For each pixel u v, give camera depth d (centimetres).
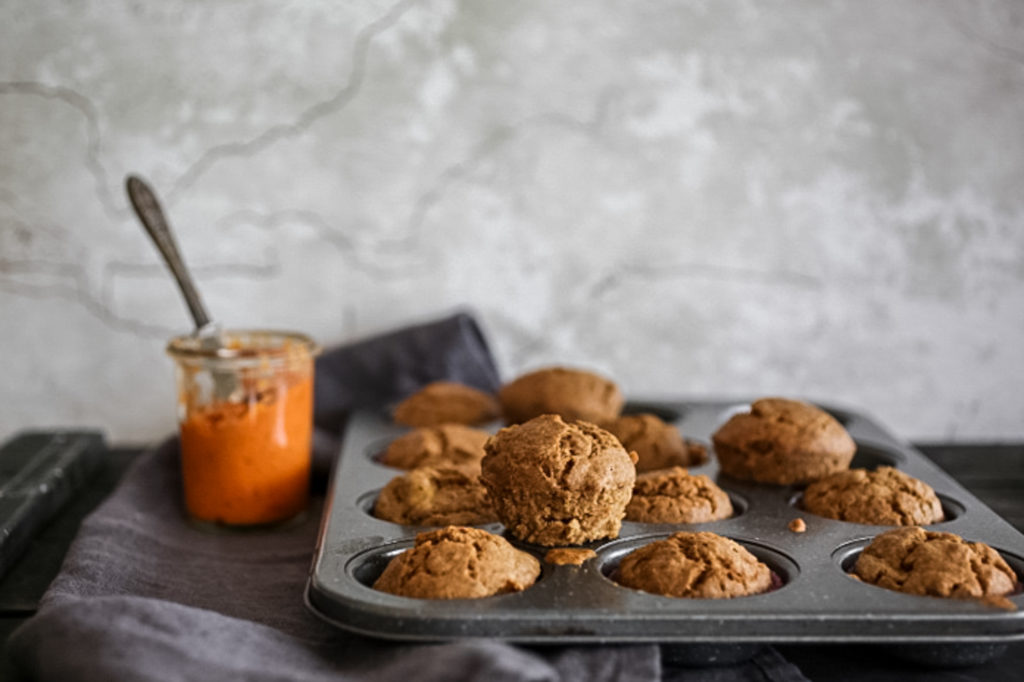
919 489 124
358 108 182
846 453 135
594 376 160
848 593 98
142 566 122
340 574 102
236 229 183
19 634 96
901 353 198
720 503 124
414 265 187
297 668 93
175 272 146
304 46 179
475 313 190
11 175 178
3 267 180
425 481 126
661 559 103
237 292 185
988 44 189
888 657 102
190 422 138
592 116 186
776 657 101
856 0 186
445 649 87
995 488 160
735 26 185
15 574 126
